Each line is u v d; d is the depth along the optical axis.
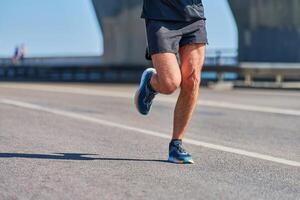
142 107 6.76
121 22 41.94
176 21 6.13
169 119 12.14
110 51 42.44
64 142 8.36
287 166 6.71
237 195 5.19
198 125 11.09
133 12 41.72
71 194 5.18
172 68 6.12
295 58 36.12
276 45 36.50
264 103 16.92
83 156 7.13
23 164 6.56
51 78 44.66
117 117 12.26
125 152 7.50
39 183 5.60
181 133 6.73
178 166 6.52
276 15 36.41
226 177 5.97
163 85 6.20
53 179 5.78
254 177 6.01
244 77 33.16
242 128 10.66
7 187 5.46
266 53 36.72
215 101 17.75
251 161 7.00
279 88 28.00
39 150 7.57
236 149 8.00
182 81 6.39
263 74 33.09
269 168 6.56
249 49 36.66
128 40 42.03
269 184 5.69
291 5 36.06
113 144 8.25
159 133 9.67
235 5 36.50
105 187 5.43
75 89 24.09
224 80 33.44
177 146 6.73
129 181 5.69
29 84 30.11
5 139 8.59
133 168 6.36
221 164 6.73
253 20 36.62
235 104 16.45
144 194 5.16
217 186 5.52
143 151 7.61
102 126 10.56
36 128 10.02
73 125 10.61
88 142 8.41
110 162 6.73
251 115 13.16
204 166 6.57
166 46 6.10
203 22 6.34
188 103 6.53
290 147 8.32
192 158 7.11
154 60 6.18
